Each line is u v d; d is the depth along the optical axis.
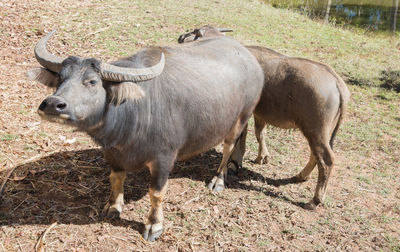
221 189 5.32
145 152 4.08
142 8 12.08
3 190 4.78
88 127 3.66
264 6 15.53
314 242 4.51
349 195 5.45
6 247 3.95
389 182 5.83
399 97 8.86
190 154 4.71
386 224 4.93
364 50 12.03
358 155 6.55
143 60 4.09
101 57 8.55
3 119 6.16
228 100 4.70
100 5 11.87
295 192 5.45
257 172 5.86
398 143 6.94
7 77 7.43
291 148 6.59
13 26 9.52
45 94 7.08
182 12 12.24
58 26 9.92
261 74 5.27
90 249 4.06
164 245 4.26
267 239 4.49
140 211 4.73
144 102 3.88
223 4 14.09
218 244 4.34
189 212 4.80
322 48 11.59
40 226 4.30
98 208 4.70
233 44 5.25
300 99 4.99
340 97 4.93
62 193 4.88
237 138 5.38
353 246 4.49
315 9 20.12
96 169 5.41
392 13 20.62
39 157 5.47
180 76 4.25
